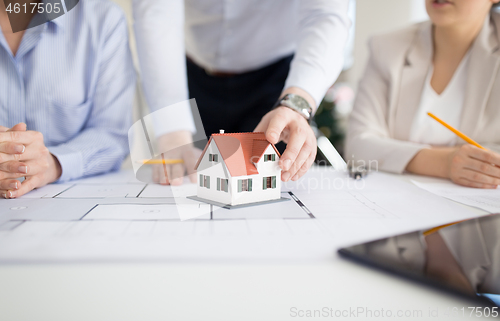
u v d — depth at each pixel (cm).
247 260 40
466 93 109
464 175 85
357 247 42
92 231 49
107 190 77
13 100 98
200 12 117
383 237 47
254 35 116
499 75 104
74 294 35
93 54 105
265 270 38
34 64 98
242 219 55
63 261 40
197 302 33
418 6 272
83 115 106
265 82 123
